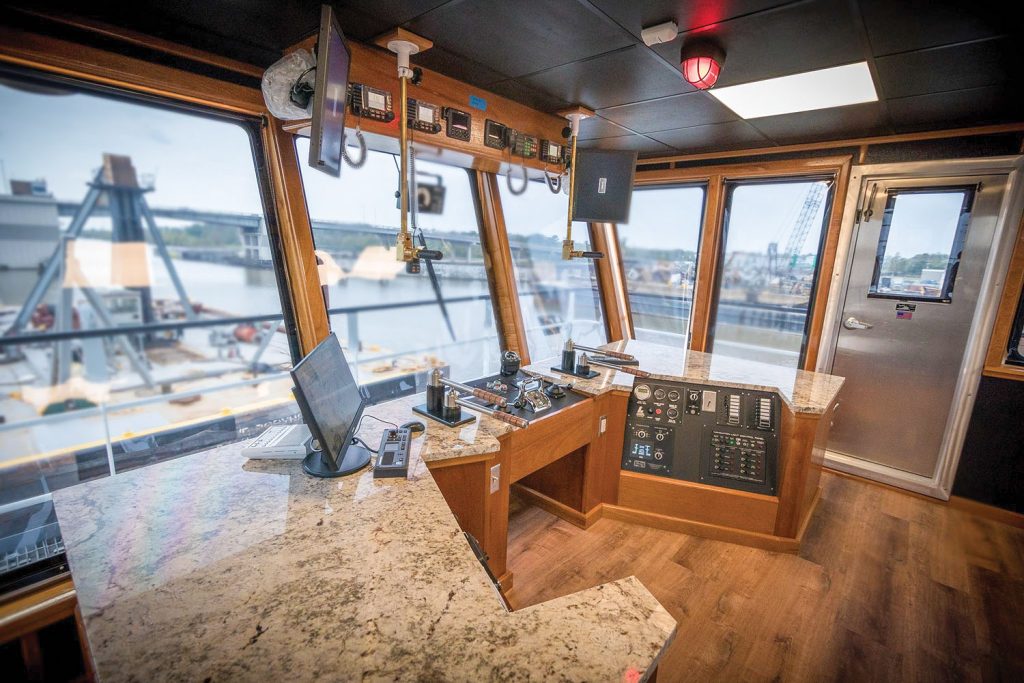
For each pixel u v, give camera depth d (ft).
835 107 8.06
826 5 4.67
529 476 9.48
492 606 3.06
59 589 4.74
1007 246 8.81
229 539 3.77
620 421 8.64
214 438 11.75
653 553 7.91
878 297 10.33
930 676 5.65
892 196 9.96
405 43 5.74
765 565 7.64
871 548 8.18
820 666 5.75
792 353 21.08
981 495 9.41
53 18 4.60
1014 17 4.67
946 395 9.77
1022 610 6.76
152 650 2.65
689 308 13.20
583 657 2.64
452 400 6.37
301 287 6.68
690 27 5.30
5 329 16.29
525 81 7.32
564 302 17.25
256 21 5.09
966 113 8.12
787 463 7.72
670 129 9.93
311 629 2.82
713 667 5.71
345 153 6.16
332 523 4.01
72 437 15.11
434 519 4.10
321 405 4.47
